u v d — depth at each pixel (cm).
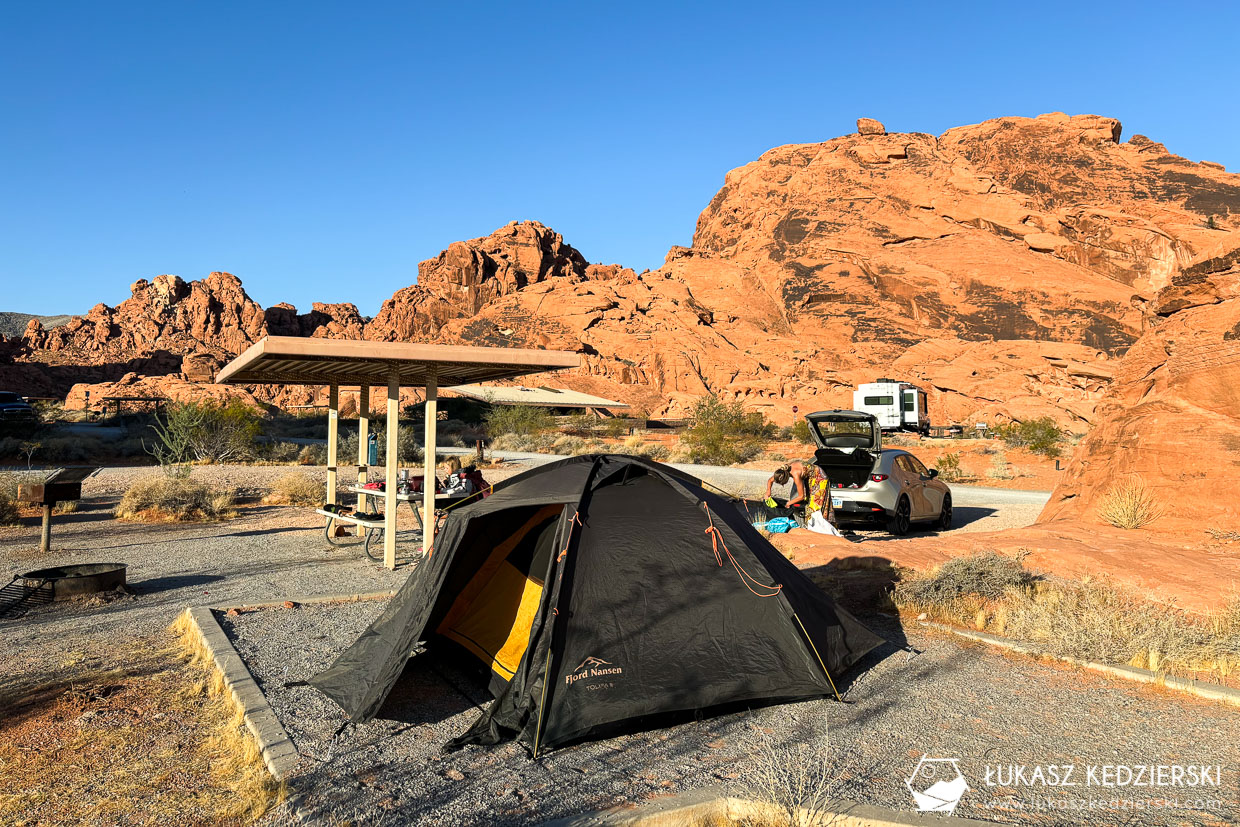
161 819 360
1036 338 9525
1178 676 555
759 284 12244
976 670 575
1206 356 1074
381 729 469
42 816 362
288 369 1039
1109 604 688
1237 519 941
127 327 15212
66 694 526
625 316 12200
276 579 912
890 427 4794
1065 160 12338
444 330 12962
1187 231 10031
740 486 2222
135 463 2781
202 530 1309
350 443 3014
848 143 13862
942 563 846
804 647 519
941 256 11000
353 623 711
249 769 409
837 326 10731
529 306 13175
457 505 564
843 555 890
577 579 490
